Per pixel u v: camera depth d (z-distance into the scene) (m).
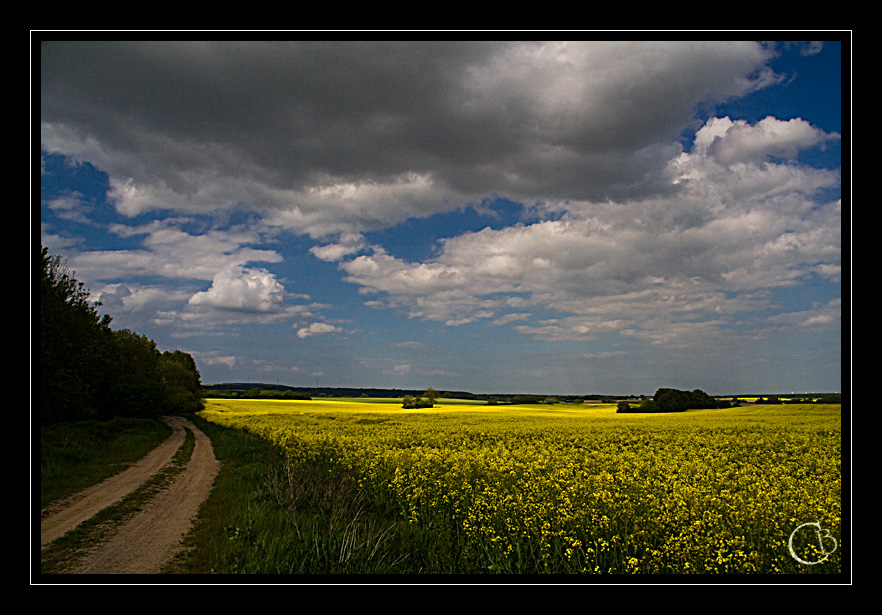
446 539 8.96
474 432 31.92
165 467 19.09
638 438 28.55
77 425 30.39
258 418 52.81
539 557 7.84
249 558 8.00
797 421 41.53
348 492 11.85
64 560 8.34
